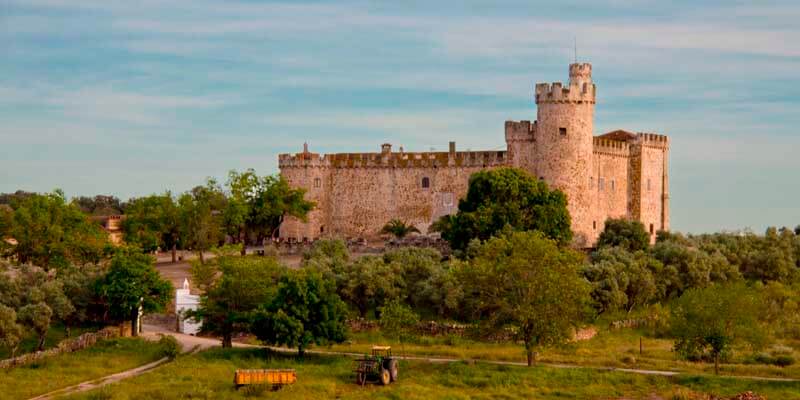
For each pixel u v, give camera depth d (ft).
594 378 318.45
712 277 489.26
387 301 385.91
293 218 595.47
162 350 350.23
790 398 292.40
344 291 411.75
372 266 424.46
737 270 500.33
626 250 511.40
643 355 365.40
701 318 336.90
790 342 399.03
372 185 601.21
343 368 331.36
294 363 337.31
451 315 414.62
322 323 345.92
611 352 370.53
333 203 607.78
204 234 549.54
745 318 339.98
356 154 606.96
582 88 549.13
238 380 299.17
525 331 342.23
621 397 299.99
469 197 511.81
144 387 295.48
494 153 578.66
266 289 365.40
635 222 540.52
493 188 499.51
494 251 361.71
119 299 373.81
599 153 583.17
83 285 379.14
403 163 595.88
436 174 590.96
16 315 336.49
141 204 578.25
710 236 610.65
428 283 419.74
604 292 421.18
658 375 322.34
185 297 408.05
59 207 492.13
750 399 289.74
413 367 336.08
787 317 430.20
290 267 456.86
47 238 476.13
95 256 490.90
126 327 382.63
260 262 379.35
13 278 370.53
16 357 330.75
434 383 314.96
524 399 295.69
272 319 341.41
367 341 384.27
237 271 365.40
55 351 340.18
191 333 400.47
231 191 572.92
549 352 367.25
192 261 415.03
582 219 549.13
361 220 602.85
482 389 308.40
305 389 299.99
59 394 291.38
